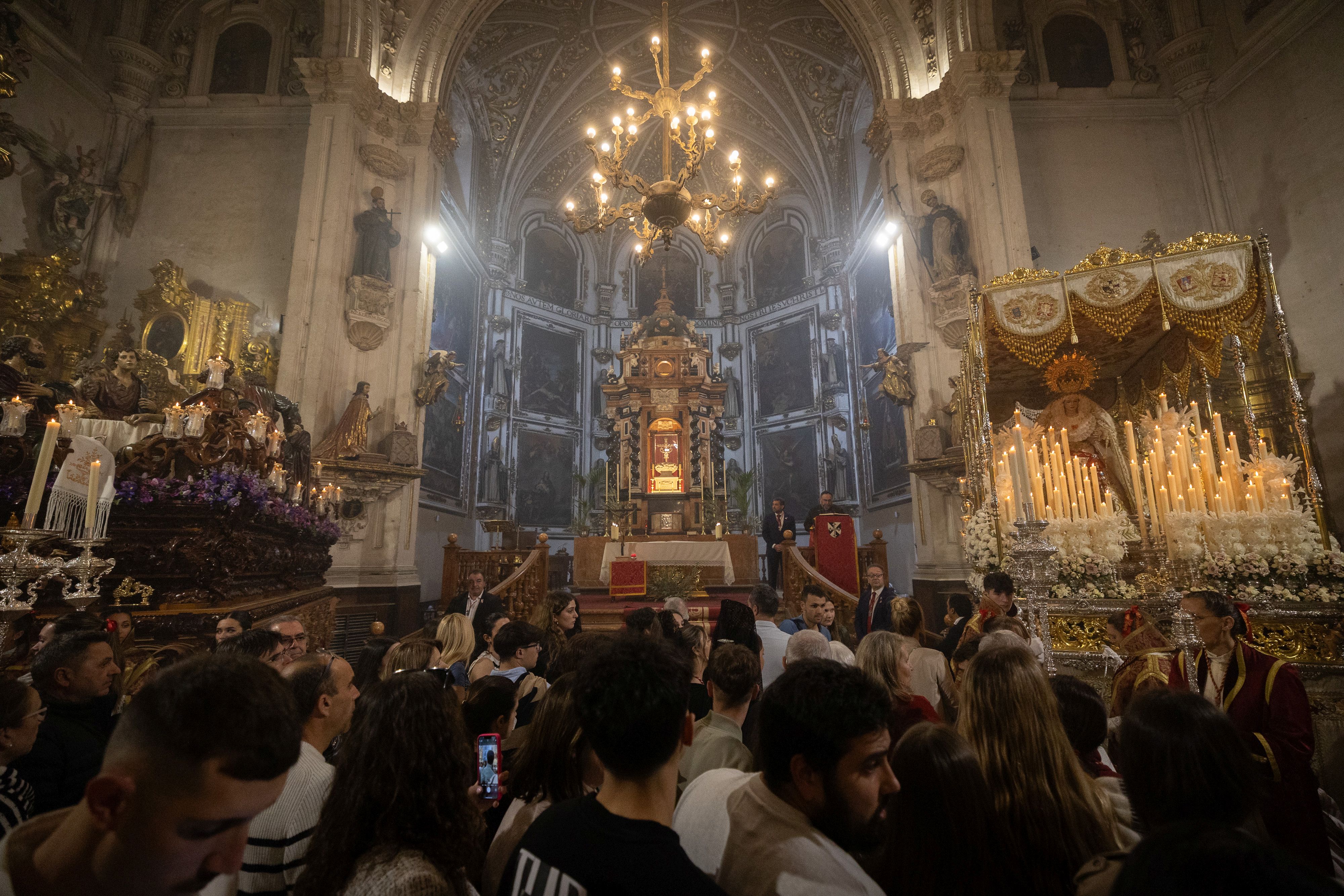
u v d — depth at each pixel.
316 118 12.37
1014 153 12.07
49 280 11.01
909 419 12.45
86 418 7.27
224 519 6.44
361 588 11.41
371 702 1.66
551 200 23.70
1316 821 3.00
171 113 13.58
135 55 13.20
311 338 11.45
